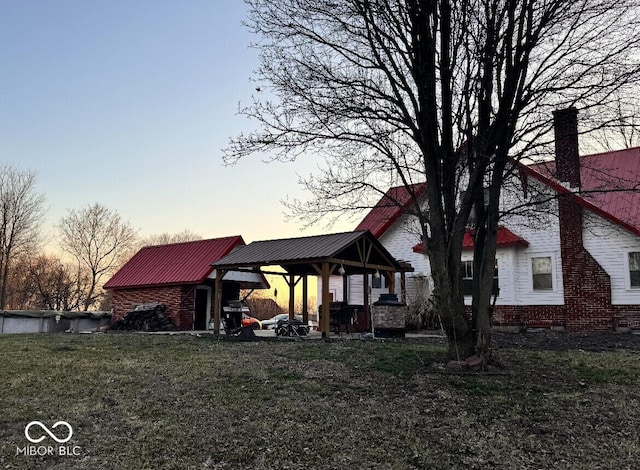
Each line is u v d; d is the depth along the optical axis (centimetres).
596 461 501
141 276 2320
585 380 784
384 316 1459
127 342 1309
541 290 1828
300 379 780
